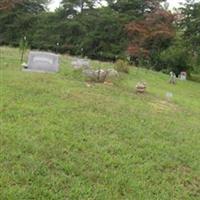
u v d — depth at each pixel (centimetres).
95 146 877
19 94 1188
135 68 3031
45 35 5050
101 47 4681
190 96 2166
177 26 4269
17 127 901
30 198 639
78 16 5144
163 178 799
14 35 5319
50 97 1212
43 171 723
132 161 841
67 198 661
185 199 736
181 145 1008
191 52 3975
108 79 1708
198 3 4153
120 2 4884
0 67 1733
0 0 5334
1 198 620
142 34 4231
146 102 1480
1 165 716
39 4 5734
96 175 751
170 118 1274
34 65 1759
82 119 1043
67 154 809
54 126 948
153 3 4650
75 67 2006
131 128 1053
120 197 697
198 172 861
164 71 3838
